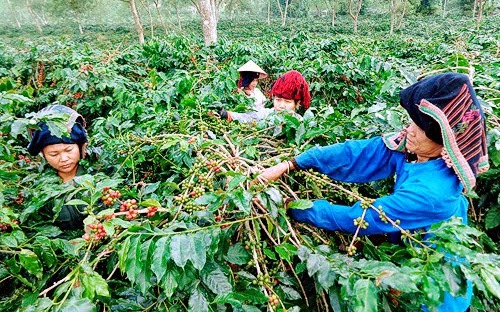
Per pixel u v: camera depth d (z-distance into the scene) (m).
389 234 1.62
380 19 35.22
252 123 2.23
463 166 1.23
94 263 1.30
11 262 1.40
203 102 2.60
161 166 2.03
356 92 4.23
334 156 1.63
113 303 1.34
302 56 6.30
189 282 1.25
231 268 1.50
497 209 2.24
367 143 1.60
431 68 2.95
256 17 45.88
